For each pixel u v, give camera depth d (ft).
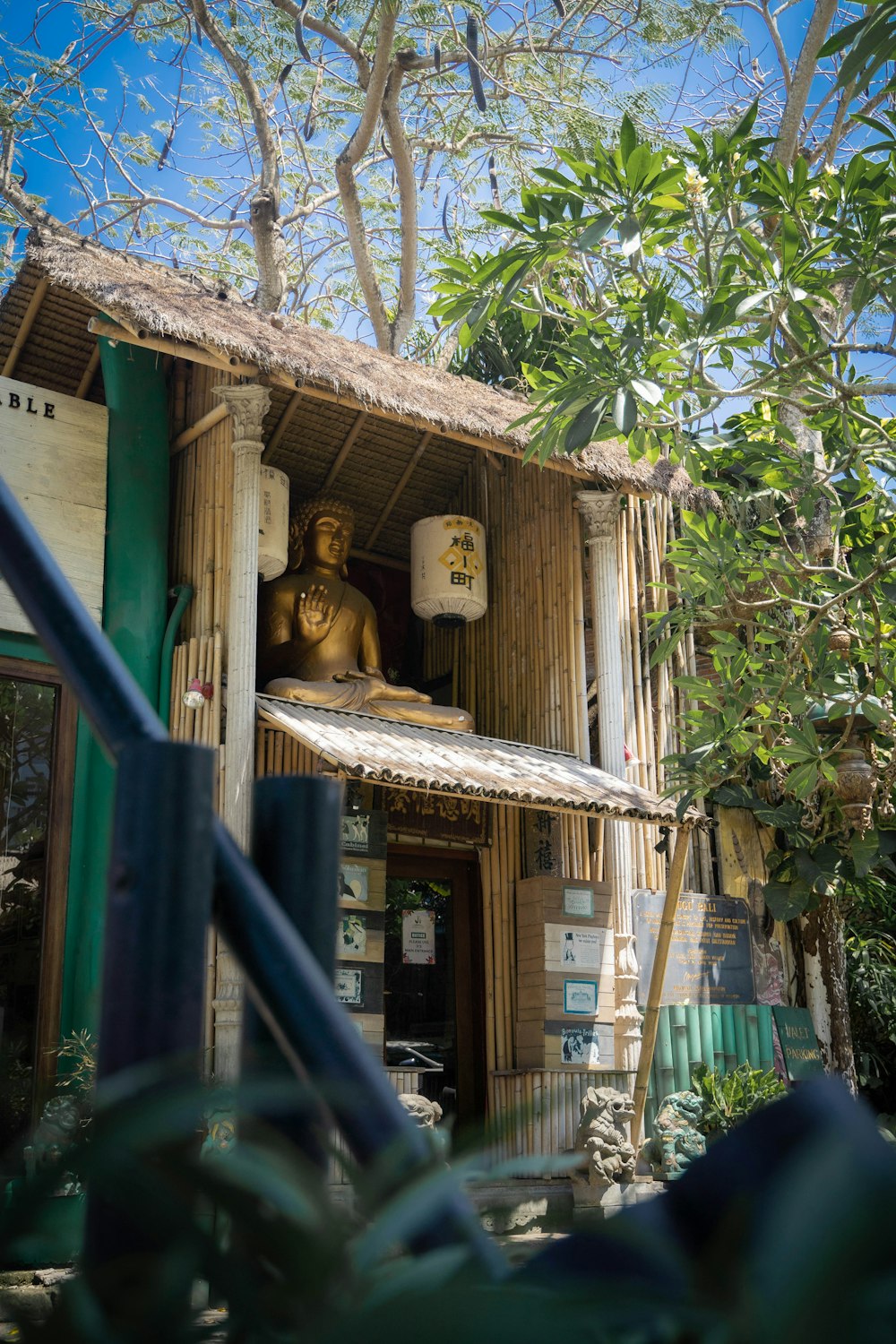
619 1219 1.75
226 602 30.01
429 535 36.60
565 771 31.99
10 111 48.98
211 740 28.94
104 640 2.32
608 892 33.53
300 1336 1.38
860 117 23.13
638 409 24.76
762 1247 1.38
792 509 35.96
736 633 37.09
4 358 33.12
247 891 2.08
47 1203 1.44
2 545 2.47
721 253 24.72
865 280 23.72
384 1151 1.75
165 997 1.94
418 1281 1.43
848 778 32.22
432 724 33.53
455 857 34.35
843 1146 1.40
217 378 31.53
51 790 28.14
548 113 45.68
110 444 30.96
